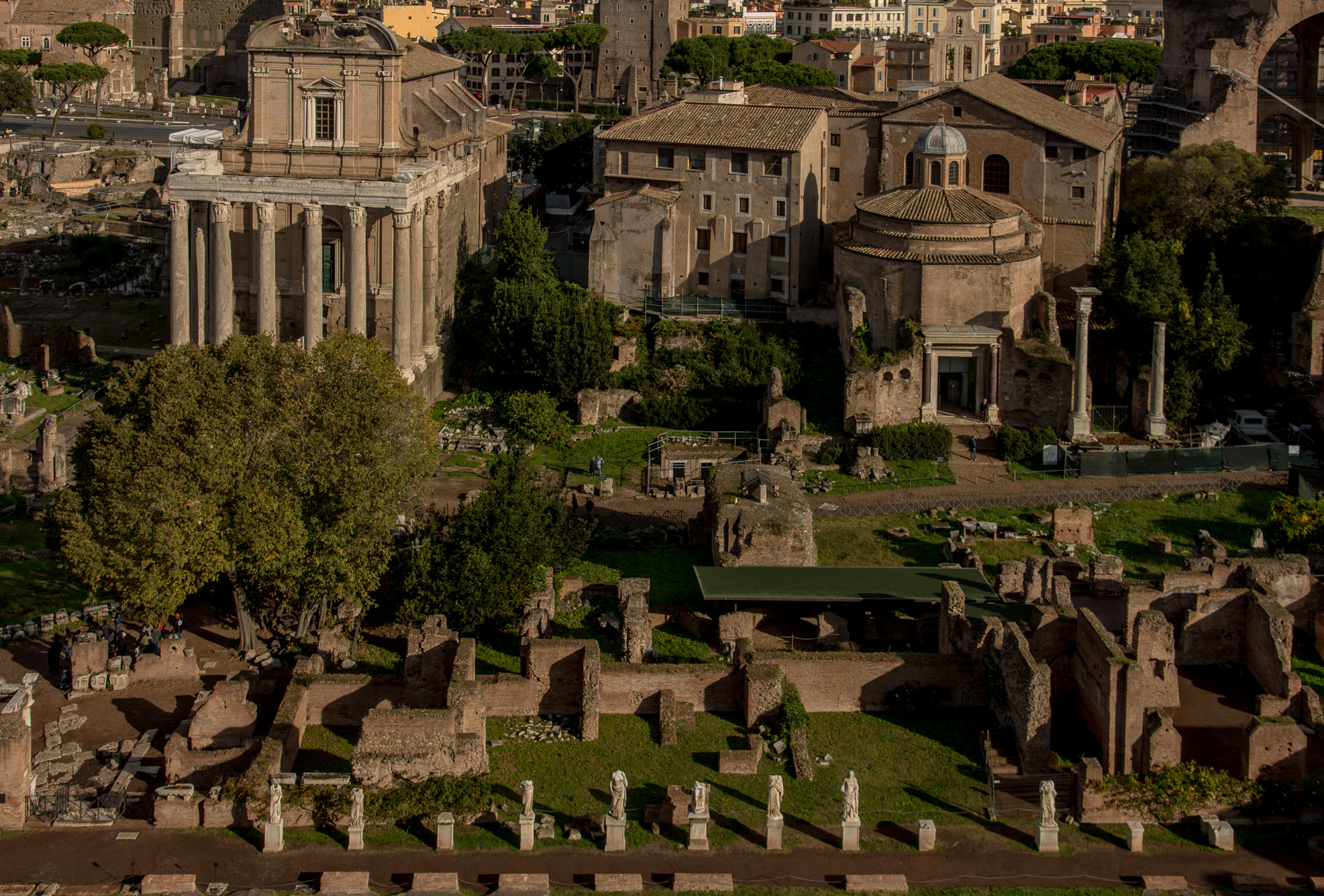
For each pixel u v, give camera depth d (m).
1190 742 75.50
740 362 127.75
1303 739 70.94
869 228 125.25
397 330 123.44
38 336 144.50
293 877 66.25
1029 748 73.62
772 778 68.81
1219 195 136.88
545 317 125.50
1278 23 159.75
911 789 73.44
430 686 77.94
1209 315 120.25
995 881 66.62
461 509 95.12
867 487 112.81
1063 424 119.81
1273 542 97.56
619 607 89.44
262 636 89.62
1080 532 103.50
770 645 86.75
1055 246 133.25
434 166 129.38
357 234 123.62
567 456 119.31
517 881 65.56
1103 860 68.12
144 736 77.31
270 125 127.06
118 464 82.38
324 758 74.88
